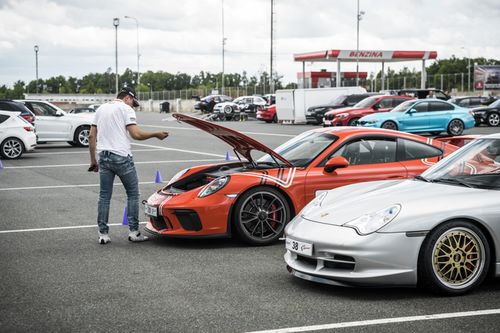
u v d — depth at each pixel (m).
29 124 17.86
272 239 6.82
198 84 146.88
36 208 9.48
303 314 4.47
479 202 4.87
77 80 158.62
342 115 26.92
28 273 5.75
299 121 34.88
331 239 4.83
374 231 4.73
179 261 6.14
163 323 4.33
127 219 7.66
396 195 5.12
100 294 5.05
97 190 11.37
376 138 7.31
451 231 4.80
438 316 4.38
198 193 6.74
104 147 6.85
